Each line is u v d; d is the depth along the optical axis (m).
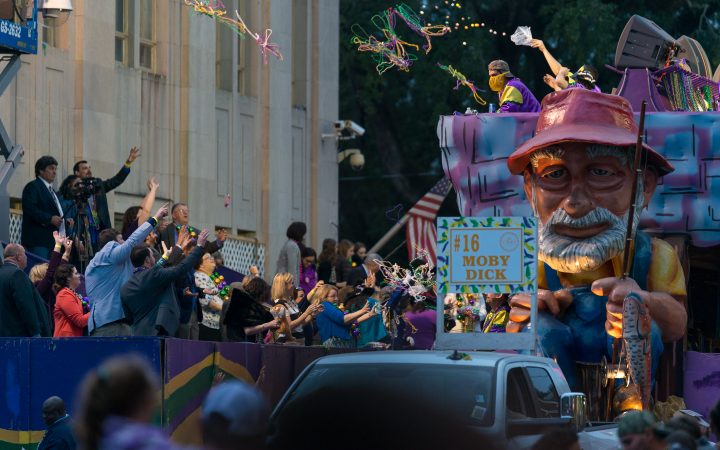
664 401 32.12
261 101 58.56
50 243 36.28
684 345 32.66
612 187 30.89
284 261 43.72
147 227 28.33
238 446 12.55
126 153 49.69
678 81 34.94
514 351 30.59
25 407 24.75
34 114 44.81
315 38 63.31
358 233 92.62
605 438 25.23
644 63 34.84
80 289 34.53
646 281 31.66
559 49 83.62
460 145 33.47
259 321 31.98
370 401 19.00
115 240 30.16
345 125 63.62
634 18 35.09
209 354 25.58
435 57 80.88
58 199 37.47
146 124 50.94
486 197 33.31
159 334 27.23
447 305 37.00
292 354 29.62
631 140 30.69
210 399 12.69
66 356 24.59
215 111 54.81
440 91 84.12
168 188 52.03
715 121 32.28
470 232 27.59
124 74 49.69
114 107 48.78
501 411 20.28
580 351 31.70
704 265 37.78
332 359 21.84
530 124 33.22
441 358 21.48
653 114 32.47
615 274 31.59
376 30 81.50
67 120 46.59
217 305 35.25
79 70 47.09
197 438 24.97
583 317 31.59
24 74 44.25
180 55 52.94
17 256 29.53
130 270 28.23
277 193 59.03
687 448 16.52
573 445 19.12
